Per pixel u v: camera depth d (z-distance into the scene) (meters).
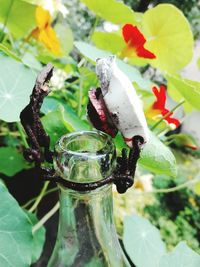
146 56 0.19
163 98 0.18
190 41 0.19
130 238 0.18
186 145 0.22
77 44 0.18
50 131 0.17
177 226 0.45
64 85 0.23
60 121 0.17
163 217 0.45
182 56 0.20
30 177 0.24
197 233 0.46
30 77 0.17
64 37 0.24
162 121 0.20
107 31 0.21
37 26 0.21
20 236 0.14
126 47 0.19
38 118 0.10
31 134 0.10
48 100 0.20
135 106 0.09
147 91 0.21
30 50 0.25
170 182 0.50
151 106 0.19
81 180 0.10
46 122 0.17
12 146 0.25
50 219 0.23
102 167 0.10
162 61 0.21
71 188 0.10
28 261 0.14
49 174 0.10
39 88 0.09
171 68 0.21
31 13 0.21
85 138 0.11
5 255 0.14
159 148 0.15
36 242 0.18
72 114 0.18
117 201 0.30
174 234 0.44
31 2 0.18
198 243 0.44
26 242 0.14
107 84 0.09
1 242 0.14
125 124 0.09
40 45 0.27
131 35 0.18
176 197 0.49
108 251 0.13
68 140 0.11
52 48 0.20
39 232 0.19
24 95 0.16
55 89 0.22
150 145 0.15
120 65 0.18
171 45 0.20
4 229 0.14
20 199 0.23
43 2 0.18
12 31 0.23
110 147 0.10
